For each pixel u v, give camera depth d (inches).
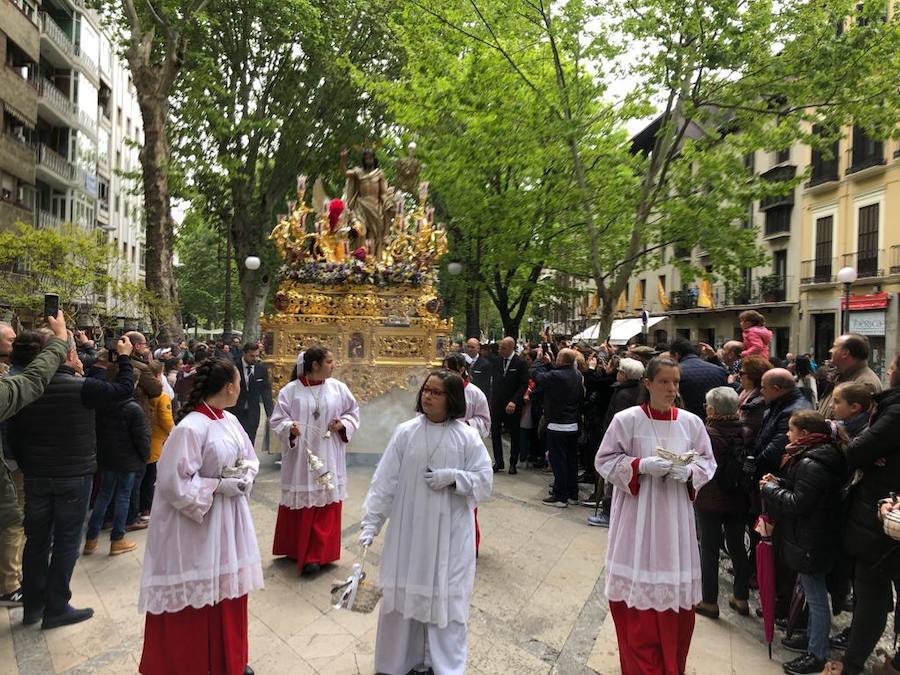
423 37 579.2
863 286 885.2
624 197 567.8
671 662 141.3
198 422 135.3
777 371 187.0
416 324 376.2
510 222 595.5
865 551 144.8
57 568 169.9
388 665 141.9
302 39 851.4
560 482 299.9
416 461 140.9
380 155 668.1
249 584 139.3
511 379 369.7
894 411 140.6
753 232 510.0
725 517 185.6
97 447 220.5
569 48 496.7
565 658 160.2
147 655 132.6
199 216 930.1
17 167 904.3
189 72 806.5
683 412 151.4
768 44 472.4
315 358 220.2
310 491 211.3
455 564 139.6
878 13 453.7
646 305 1477.6
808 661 153.9
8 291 577.3
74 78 1119.6
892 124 457.4
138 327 892.0
